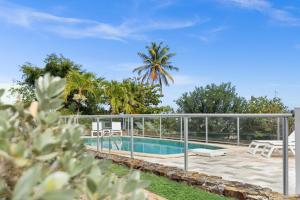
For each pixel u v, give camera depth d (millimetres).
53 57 34031
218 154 11117
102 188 1115
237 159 10523
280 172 8562
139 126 14789
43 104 1388
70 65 34281
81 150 1541
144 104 36125
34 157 1126
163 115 9664
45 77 1442
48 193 817
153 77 49125
